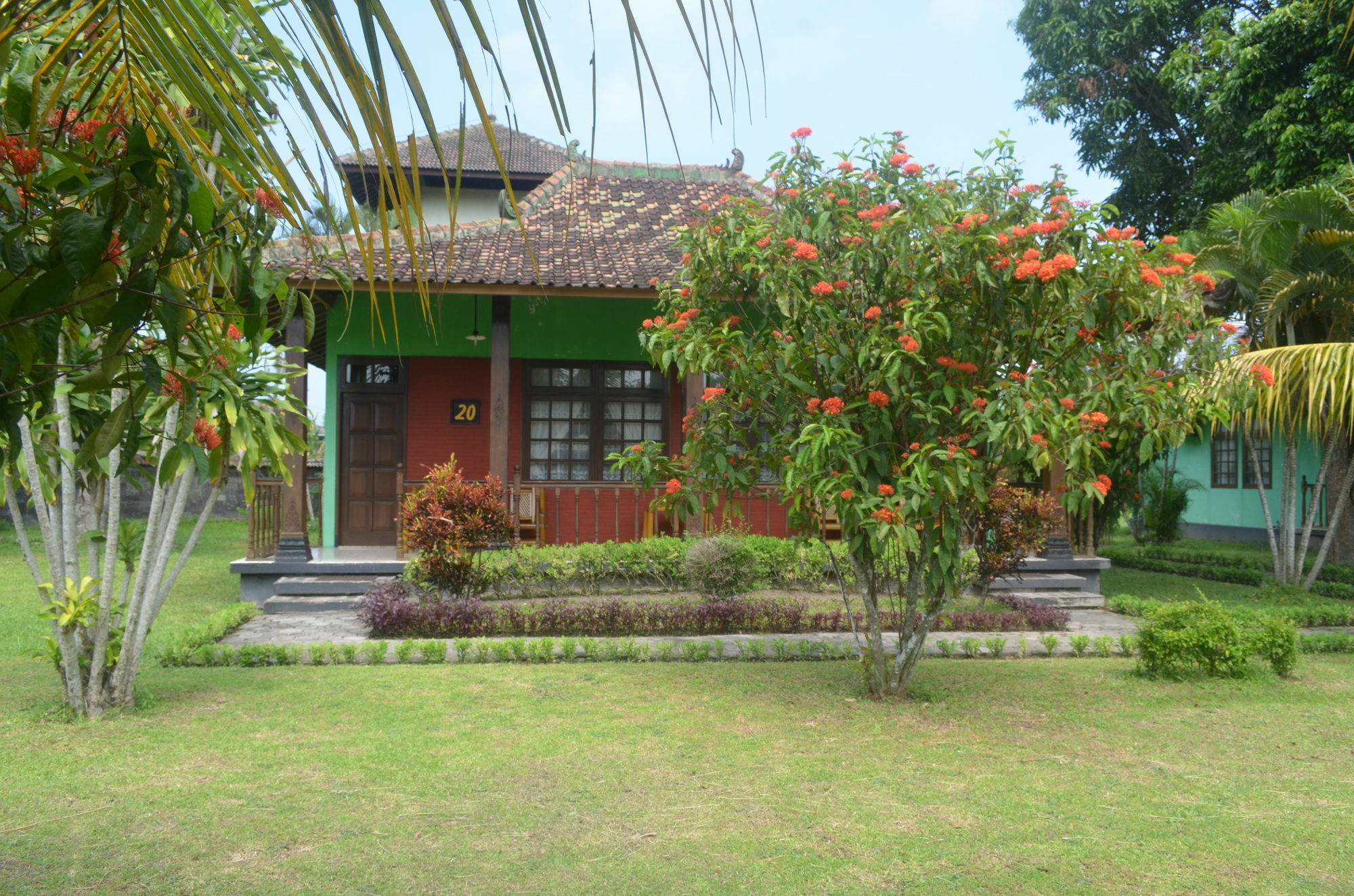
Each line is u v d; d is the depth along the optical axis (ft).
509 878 10.75
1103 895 10.43
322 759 15.19
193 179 5.68
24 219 5.50
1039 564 36.52
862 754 15.76
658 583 34.42
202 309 6.44
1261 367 20.03
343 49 3.65
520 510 36.22
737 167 49.11
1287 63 46.11
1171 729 17.54
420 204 3.82
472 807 13.05
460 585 30.19
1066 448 16.31
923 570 19.98
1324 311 38.83
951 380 18.10
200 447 7.20
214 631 25.90
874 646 21.09
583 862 11.20
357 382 40.68
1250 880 10.84
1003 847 11.74
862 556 19.94
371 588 32.53
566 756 15.52
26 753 15.47
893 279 17.67
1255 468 39.99
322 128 3.84
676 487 19.70
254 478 33.37
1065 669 23.32
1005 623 29.07
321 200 4.34
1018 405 16.14
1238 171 49.49
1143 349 17.54
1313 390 32.35
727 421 19.90
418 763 15.05
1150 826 12.51
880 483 18.34
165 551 18.84
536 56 3.52
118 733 16.71
